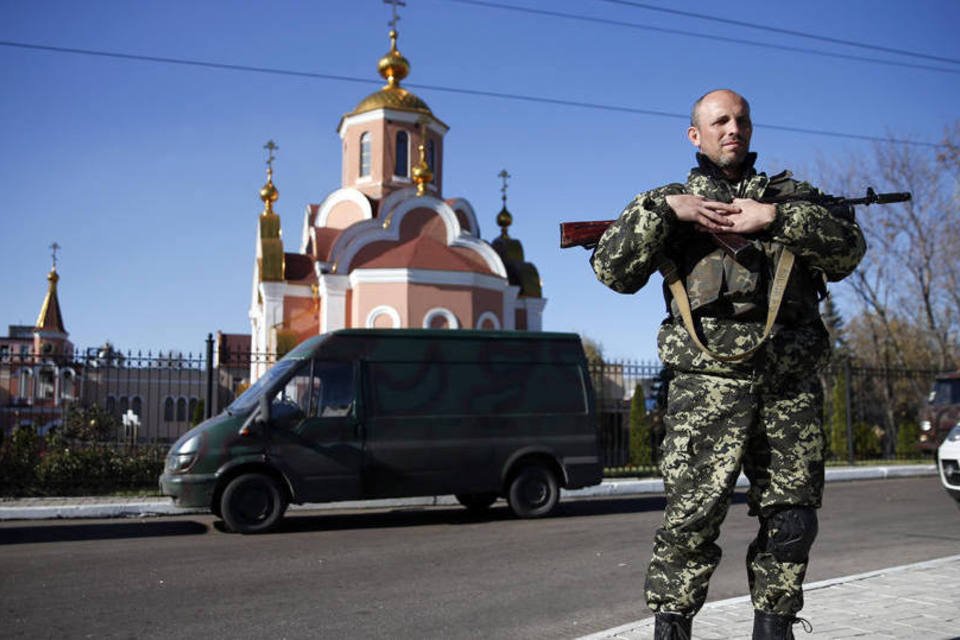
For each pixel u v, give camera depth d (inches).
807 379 109.0
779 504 106.8
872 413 1268.5
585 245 123.3
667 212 106.0
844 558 303.1
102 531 405.7
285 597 245.0
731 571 277.0
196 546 350.3
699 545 107.9
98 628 210.4
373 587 258.8
